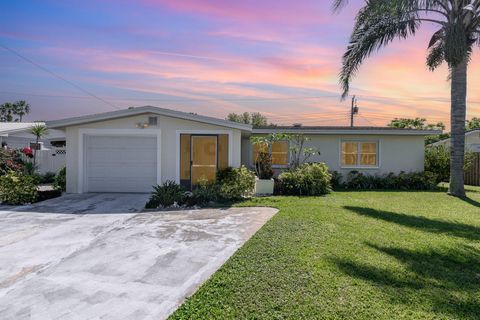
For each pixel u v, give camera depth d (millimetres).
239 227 6891
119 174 12141
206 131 11906
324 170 13031
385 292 3752
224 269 4414
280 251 5102
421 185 14688
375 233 6305
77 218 7820
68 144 11914
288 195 11836
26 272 4504
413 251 5277
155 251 5352
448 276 4277
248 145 16000
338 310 3336
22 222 7395
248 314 3275
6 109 49844
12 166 12586
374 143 15844
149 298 3744
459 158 11828
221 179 11023
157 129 11891
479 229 6805
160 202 9523
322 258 4801
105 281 4203
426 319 3201
